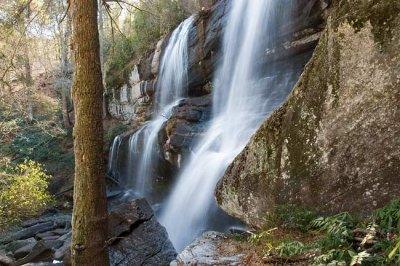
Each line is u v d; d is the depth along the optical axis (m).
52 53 22.23
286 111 4.43
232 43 12.21
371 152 3.69
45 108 19.66
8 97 11.53
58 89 21.22
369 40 3.67
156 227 6.48
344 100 3.87
